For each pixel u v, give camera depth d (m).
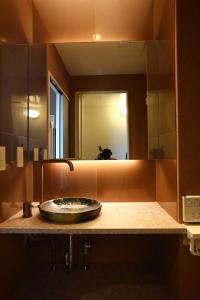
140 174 1.64
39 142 1.62
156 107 1.58
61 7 1.67
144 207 1.49
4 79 1.20
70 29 1.67
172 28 1.19
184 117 1.12
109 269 1.55
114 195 1.63
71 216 1.14
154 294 1.30
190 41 1.12
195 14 1.13
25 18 1.53
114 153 1.65
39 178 1.63
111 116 1.67
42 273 1.52
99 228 1.08
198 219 1.11
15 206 1.33
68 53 1.67
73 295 1.30
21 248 1.43
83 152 1.66
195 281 1.11
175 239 1.20
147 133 1.62
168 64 1.28
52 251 1.61
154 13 1.63
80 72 1.68
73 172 1.64
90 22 1.66
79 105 1.68
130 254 1.64
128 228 1.08
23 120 1.44
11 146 1.28
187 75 1.12
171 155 1.24
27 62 1.52
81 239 1.61
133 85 1.65
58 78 1.67
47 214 1.18
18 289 1.36
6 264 1.22
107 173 1.64
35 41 1.67
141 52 1.64
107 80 1.67
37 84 1.62
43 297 1.29
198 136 1.12
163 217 1.25
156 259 1.62
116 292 1.32
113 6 1.66
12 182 1.29
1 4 1.18
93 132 1.67
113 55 1.66
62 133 1.67
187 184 1.12
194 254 1.02
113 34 1.67
